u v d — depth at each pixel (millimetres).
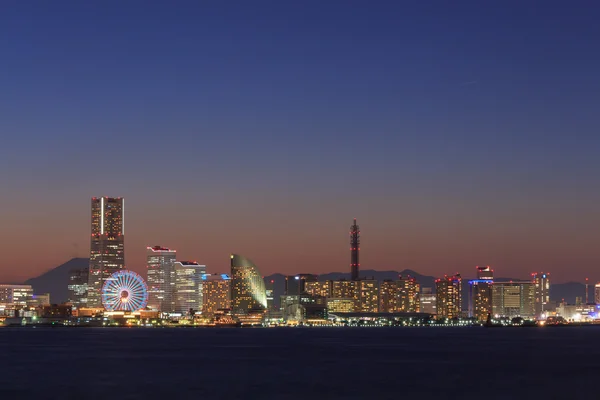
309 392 151375
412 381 171750
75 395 147000
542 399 143125
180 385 163000
